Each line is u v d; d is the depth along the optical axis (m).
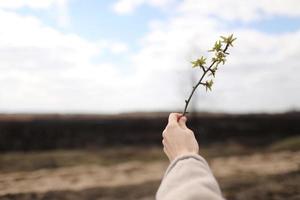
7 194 11.26
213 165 16.66
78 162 17.70
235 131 25.34
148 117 25.61
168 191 0.94
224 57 1.08
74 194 11.64
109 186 12.82
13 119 21.95
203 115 25.34
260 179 12.41
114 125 24.33
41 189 12.07
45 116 23.62
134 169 16.36
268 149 21.36
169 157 1.04
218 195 0.91
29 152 19.91
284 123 26.62
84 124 23.42
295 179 11.91
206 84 1.08
